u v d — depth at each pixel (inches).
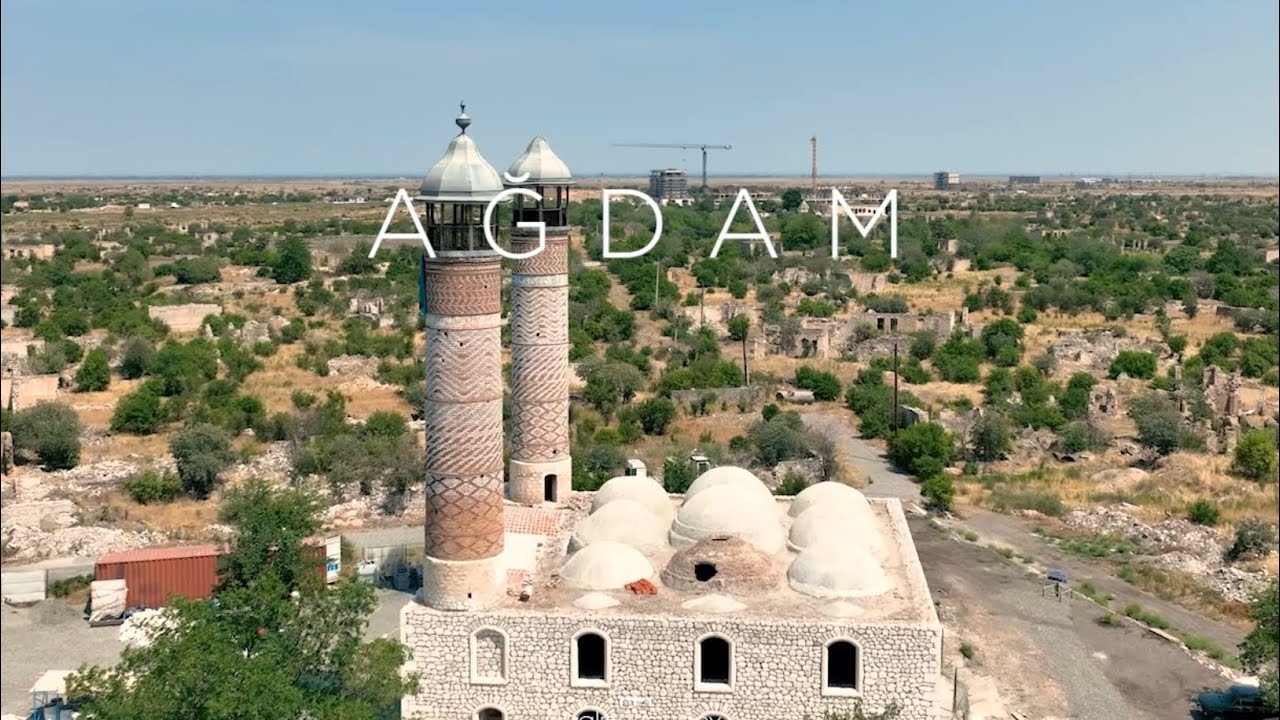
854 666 1238.3
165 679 1117.7
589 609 1267.2
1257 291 5152.6
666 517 1528.1
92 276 5816.9
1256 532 2107.5
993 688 1565.0
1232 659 1665.8
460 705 1272.1
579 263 6161.4
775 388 3526.1
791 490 2393.0
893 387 3474.4
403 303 4854.8
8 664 1599.4
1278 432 2901.1
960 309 4862.2
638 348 4097.0
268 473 2519.7
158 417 2972.4
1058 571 1993.1
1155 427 2815.0
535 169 1552.7
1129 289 5221.5
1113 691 1562.5
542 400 1620.3
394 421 2854.3
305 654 1232.8
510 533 1514.5
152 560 1782.7
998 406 3093.0
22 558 2028.8
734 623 1229.7
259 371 3688.5
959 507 2458.2
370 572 1941.4
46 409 2728.8
